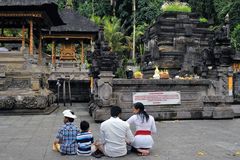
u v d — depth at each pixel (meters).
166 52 24.84
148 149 8.22
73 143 8.19
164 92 14.82
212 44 16.86
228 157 7.86
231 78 26.39
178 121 14.57
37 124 13.67
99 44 17.09
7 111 17.62
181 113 15.02
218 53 15.61
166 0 27.70
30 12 20.44
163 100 14.82
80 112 19.30
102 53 14.29
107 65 14.14
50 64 31.72
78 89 29.44
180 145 9.27
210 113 15.26
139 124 8.26
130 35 55.50
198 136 10.70
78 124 13.66
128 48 48.31
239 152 8.34
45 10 20.88
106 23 47.66
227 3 44.31
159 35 25.47
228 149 8.74
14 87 18.56
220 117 15.18
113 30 46.22
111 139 7.93
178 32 25.62
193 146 9.15
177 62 24.86
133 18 52.06
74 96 29.33
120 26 54.78
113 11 56.03
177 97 14.97
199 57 24.67
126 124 8.03
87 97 29.44
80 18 32.41
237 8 41.94
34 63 19.94
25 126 13.08
